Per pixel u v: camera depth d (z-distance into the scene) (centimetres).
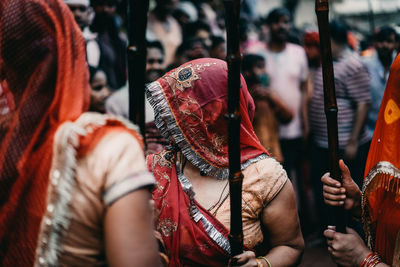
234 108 144
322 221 459
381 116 174
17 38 114
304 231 481
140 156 117
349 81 425
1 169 111
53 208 108
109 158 112
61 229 110
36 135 112
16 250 110
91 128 115
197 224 179
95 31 382
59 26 117
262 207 185
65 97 115
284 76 482
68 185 109
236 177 151
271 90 430
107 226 110
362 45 729
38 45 115
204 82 184
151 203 121
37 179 110
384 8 1004
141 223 111
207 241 178
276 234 189
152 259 112
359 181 442
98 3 380
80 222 111
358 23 1012
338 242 180
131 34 154
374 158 176
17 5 115
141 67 156
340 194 179
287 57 484
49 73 114
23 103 113
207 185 187
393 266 167
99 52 367
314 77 455
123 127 119
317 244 448
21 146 111
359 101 426
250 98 194
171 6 535
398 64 165
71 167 110
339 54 432
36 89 113
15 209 110
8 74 115
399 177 165
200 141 186
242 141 188
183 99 185
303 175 505
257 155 190
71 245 111
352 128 432
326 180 181
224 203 183
